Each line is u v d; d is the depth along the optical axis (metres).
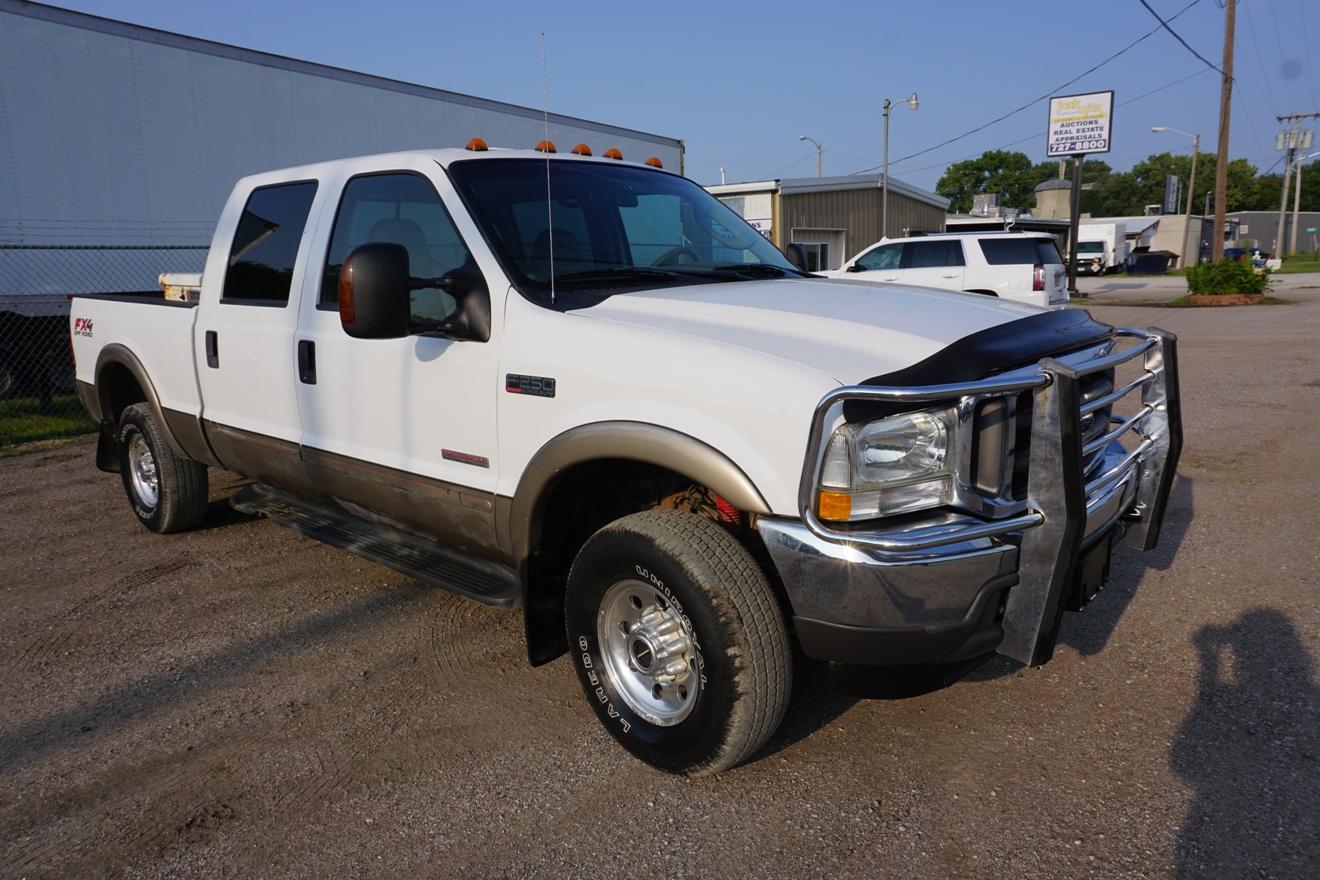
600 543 2.98
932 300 3.37
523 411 3.17
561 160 4.02
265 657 3.98
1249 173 99.25
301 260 4.14
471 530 3.49
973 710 3.35
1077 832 2.66
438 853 2.68
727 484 2.65
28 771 3.16
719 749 2.79
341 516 4.39
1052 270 14.52
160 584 4.89
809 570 2.56
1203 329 16.11
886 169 31.00
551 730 3.32
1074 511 2.55
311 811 2.89
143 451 5.60
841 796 2.88
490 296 3.31
